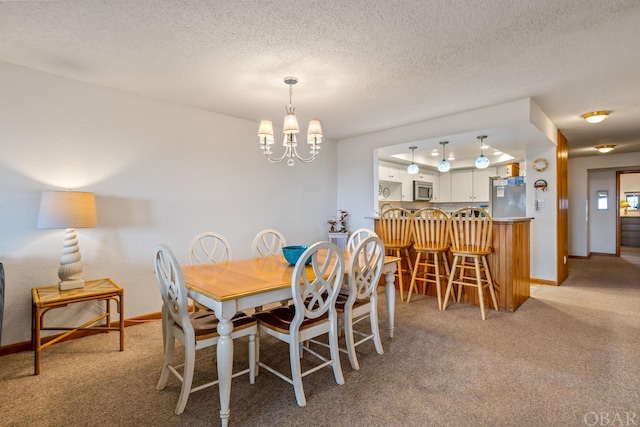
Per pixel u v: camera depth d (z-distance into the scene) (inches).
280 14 73.4
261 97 127.4
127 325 121.6
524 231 149.2
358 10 72.1
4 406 72.4
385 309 137.2
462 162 270.1
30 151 102.5
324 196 197.2
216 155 147.5
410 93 123.0
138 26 78.1
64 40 84.7
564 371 85.6
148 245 127.3
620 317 127.0
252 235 161.2
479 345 102.0
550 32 81.6
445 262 147.8
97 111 115.0
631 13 73.4
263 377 84.8
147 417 68.7
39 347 86.8
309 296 85.4
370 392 77.2
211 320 80.7
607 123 169.9
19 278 101.0
